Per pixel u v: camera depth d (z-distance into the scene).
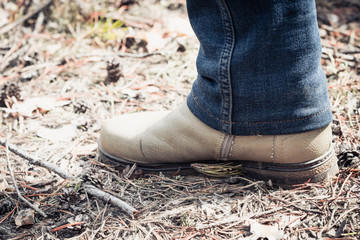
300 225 1.19
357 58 2.22
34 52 2.35
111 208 1.31
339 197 1.28
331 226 1.18
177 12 2.86
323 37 2.50
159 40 2.40
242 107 1.24
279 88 1.18
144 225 1.23
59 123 1.82
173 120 1.39
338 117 1.67
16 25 2.67
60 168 1.47
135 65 2.27
